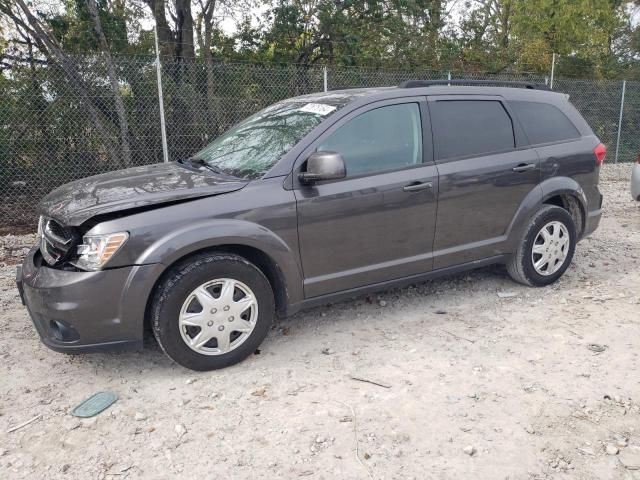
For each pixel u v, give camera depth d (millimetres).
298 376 3537
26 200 8523
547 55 17250
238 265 3510
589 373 3514
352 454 2785
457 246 4422
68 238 3389
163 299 3336
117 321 3273
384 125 4059
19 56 8781
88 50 10406
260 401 3264
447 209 4270
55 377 3596
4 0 9406
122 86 8828
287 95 10156
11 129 8352
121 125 8773
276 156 3787
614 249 6199
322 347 3928
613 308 4508
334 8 13445
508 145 4613
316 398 3283
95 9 10234
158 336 3391
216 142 4637
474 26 16953
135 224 3270
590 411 3115
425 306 4621
